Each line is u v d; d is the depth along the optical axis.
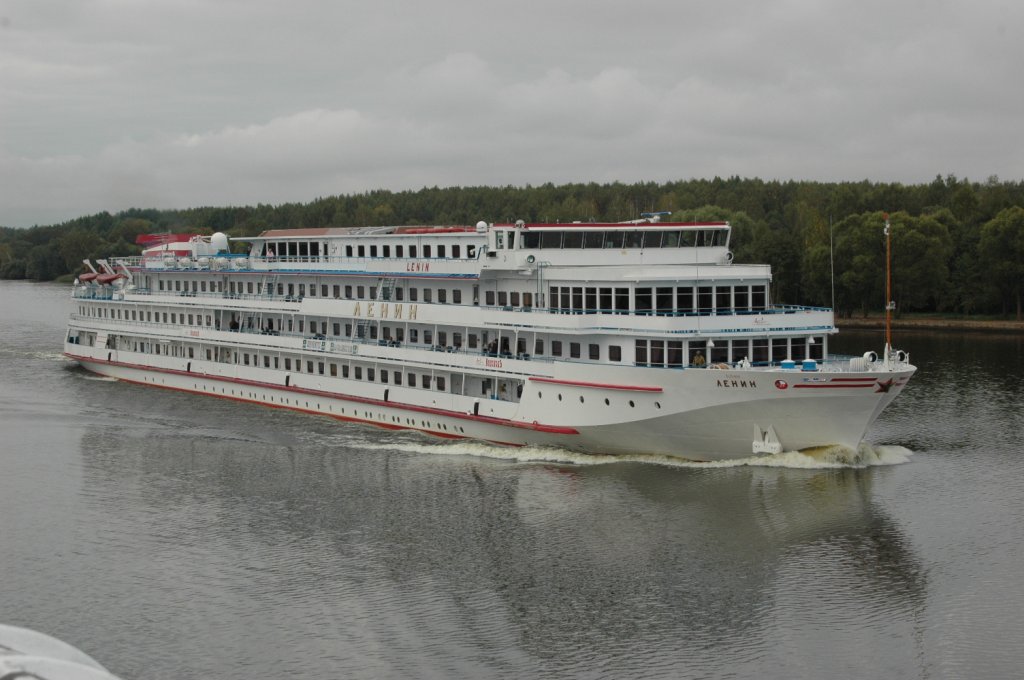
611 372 56.19
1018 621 39.16
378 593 42.34
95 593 42.97
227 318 84.94
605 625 39.28
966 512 50.78
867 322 137.50
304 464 61.34
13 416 77.12
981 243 133.12
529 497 53.53
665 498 52.44
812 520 49.44
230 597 42.28
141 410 79.31
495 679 35.47
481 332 64.38
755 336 55.41
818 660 36.56
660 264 62.84
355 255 74.06
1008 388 85.06
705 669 36.06
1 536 50.00
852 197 166.88
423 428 67.69
